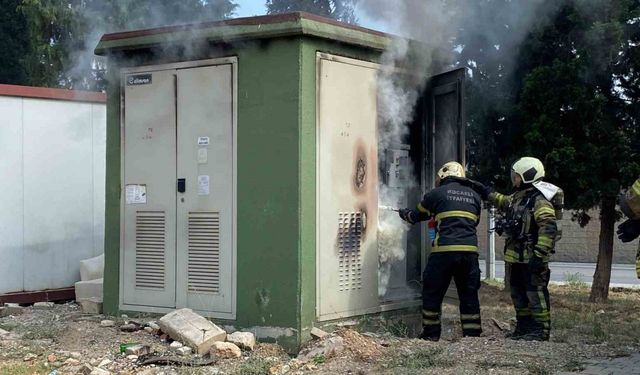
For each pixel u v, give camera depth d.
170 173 7.18
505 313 9.71
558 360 5.89
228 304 6.82
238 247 6.76
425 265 8.04
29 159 9.08
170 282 7.17
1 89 8.83
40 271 9.12
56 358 6.13
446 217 7.05
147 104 7.32
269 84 6.64
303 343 6.43
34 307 8.67
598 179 9.80
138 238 7.36
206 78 6.98
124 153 7.45
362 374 5.59
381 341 6.57
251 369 5.70
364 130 7.13
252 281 6.68
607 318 9.30
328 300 6.72
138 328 6.95
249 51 6.75
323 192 6.69
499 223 7.42
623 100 10.21
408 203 8.02
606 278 11.09
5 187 8.87
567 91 9.50
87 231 9.55
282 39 6.58
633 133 10.16
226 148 6.87
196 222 7.01
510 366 5.69
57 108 9.33
